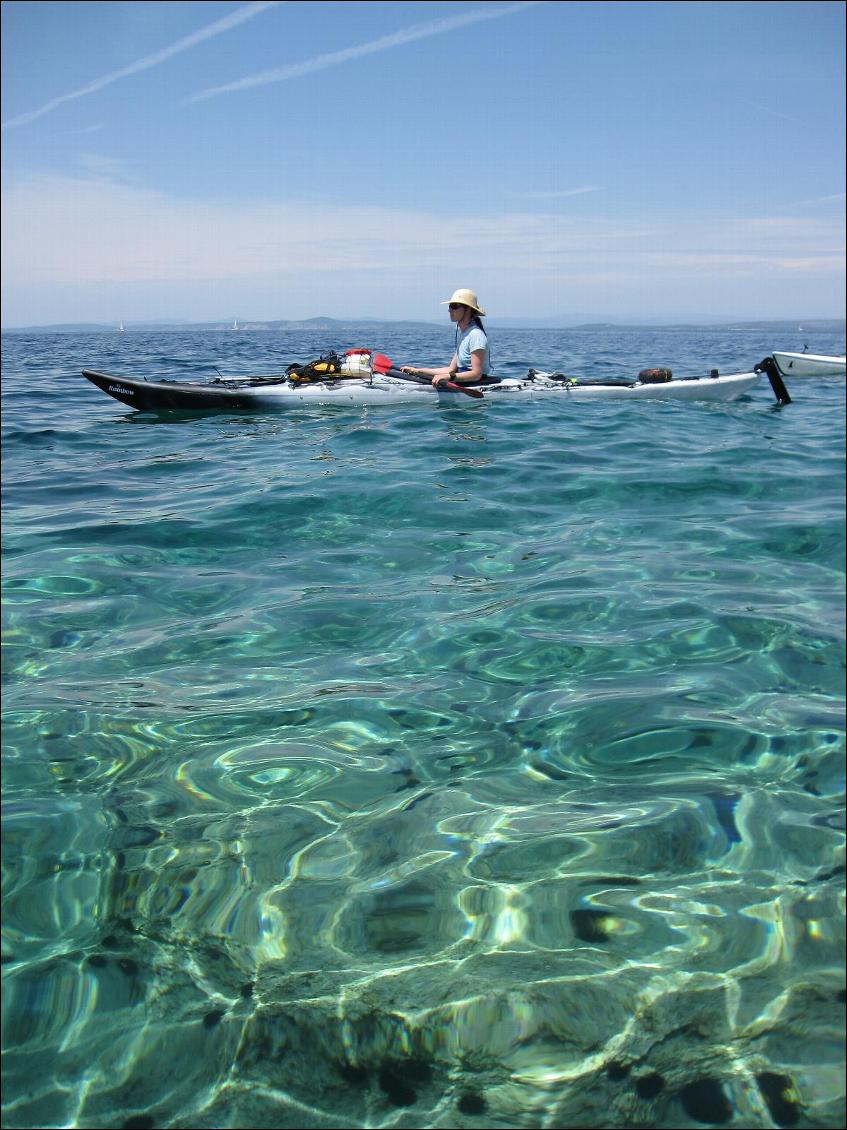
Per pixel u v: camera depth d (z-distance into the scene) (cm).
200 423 793
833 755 224
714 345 3869
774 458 640
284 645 295
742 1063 132
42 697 255
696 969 150
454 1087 130
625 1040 137
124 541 418
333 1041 138
